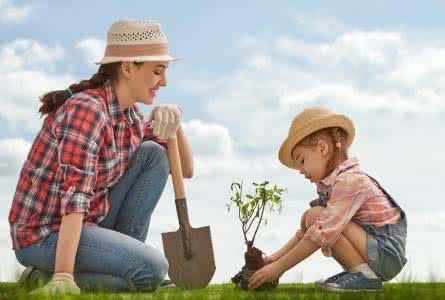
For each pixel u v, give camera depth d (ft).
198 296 9.02
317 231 10.64
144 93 11.04
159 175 11.77
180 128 12.59
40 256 10.57
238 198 12.08
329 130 11.20
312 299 8.71
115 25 11.00
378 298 8.61
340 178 10.83
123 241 10.57
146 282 10.62
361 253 10.77
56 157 10.51
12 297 8.79
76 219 9.87
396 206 11.30
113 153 10.89
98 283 10.61
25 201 10.70
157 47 10.99
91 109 10.39
